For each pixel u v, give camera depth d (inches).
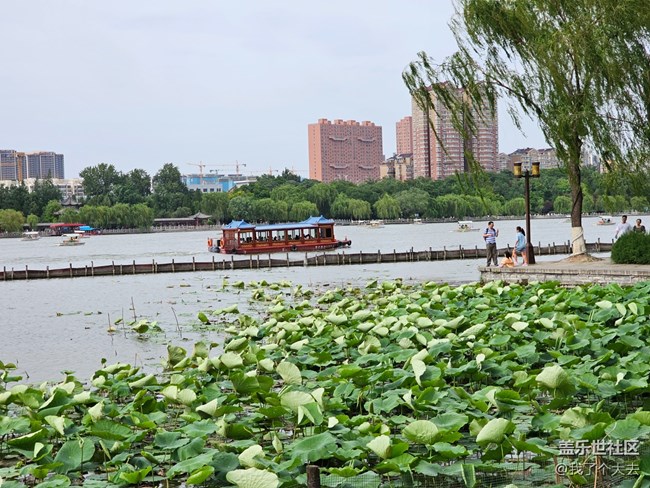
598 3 991.0
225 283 1213.7
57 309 1032.8
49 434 288.7
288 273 1582.2
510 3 1057.5
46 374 554.3
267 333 520.1
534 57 1032.2
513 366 355.3
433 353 382.9
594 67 971.9
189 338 700.0
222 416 294.4
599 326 441.1
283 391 321.1
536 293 626.5
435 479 235.5
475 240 3304.6
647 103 994.7
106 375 397.7
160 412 306.3
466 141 1107.3
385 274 1444.4
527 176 1119.6
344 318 490.9
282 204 4985.2
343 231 4864.7
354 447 250.2
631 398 323.3
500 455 240.1
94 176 6683.1
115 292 1275.8
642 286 633.0
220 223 5629.9
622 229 1192.8
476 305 570.6
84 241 4522.6
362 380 343.0
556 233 3878.0
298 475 232.4
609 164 1019.3
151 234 5866.1
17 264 2347.4
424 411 293.1
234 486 229.9
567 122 998.4
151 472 256.1
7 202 5871.1
